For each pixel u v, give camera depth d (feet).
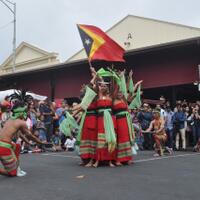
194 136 48.57
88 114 30.89
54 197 19.10
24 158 36.96
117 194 19.48
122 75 31.76
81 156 30.78
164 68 58.85
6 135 25.07
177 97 73.56
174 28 95.40
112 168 28.76
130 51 58.34
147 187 21.09
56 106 56.65
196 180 23.09
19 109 25.55
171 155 39.60
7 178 24.73
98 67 65.57
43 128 48.24
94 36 32.14
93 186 21.53
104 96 30.55
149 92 73.31
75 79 70.59
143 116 50.31
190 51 56.24
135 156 38.37
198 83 55.06
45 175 25.68
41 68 71.41
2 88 82.53
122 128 30.71
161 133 39.91
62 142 50.03
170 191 20.07
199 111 48.88
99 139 30.04
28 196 19.45
